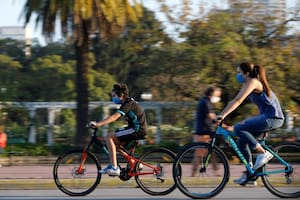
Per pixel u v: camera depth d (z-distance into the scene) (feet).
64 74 270.26
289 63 166.09
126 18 153.28
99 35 152.46
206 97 72.90
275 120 51.72
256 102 52.29
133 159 57.62
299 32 172.24
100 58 302.86
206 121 71.97
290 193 53.62
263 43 172.65
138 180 57.67
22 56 361.92
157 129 186.60
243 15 171.01
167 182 57.57
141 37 180.86
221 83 161.58
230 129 53.42
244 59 160.66
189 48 166.30
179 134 181.06
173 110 177.68
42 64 271.90
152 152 57.93
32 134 222.07
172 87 173.17
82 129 158.51
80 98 158.81
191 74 165.99
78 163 57.72
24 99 237.66
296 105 168.66
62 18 149.79
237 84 157.07
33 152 160.86
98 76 287.48
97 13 148.77
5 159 142.00
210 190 53.67
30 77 260.42
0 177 90.17
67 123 239.71
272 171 53.26
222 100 161.79
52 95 266.77
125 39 197.06
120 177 57.67
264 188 62.90
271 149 53.31
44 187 65.77
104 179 70.59
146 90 212.84
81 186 57.67
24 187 65.77
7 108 218.38
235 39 166.30
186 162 53.88
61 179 57.67
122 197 57.41
